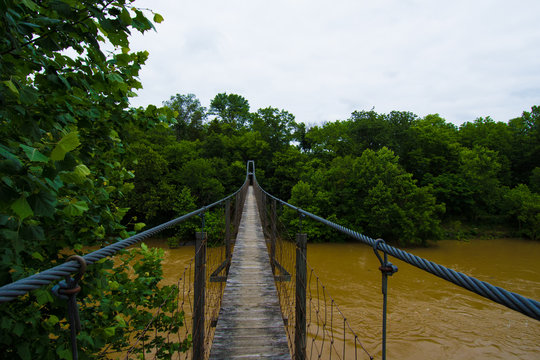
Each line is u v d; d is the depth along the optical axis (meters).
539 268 16.22
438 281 12.55
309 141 46.41
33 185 0.99
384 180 24.11
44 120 1.35
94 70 1.60
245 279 3.19
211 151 38.22
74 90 1.44
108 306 2.02
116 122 1.93
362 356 6.95
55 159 0.88
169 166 29.75
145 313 2.74
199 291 2.35
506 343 7.83
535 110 39.28
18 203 0.92
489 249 21.55
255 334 2.10
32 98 1.12
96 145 1.93
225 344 1.97
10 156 0.92
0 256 1.24
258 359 1.82
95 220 1.81
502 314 9.45
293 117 48.62
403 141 36.47
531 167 36.12
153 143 31.41
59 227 1.76
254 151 41.78
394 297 10.68
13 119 1.14
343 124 42.97
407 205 22.48
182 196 22.52
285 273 3.46
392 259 16.75
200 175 25.52
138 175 21.73
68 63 1.48
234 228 7.28
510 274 14.95
